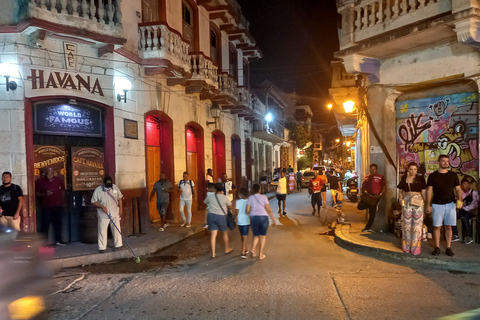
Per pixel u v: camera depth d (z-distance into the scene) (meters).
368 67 9.48
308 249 8.58
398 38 8.16
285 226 11.89
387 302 5.13
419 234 7.19
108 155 9.50
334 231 10.39
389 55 9.42
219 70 17.50
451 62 8.36
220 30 17.73
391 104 9.70
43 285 4.02
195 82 13.67
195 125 15.14
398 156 9.70
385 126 9.69
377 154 9.82
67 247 8.50
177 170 13.36
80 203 9.23
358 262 7.34
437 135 9.04
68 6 8.39
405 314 4.72
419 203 7.14
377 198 9.48
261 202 7.82
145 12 11.31
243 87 19.02
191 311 4.92
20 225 8.05
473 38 7.18
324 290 5.65
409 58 9.09
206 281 6.23
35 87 8.27
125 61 10.19
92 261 7.73
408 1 8.24
